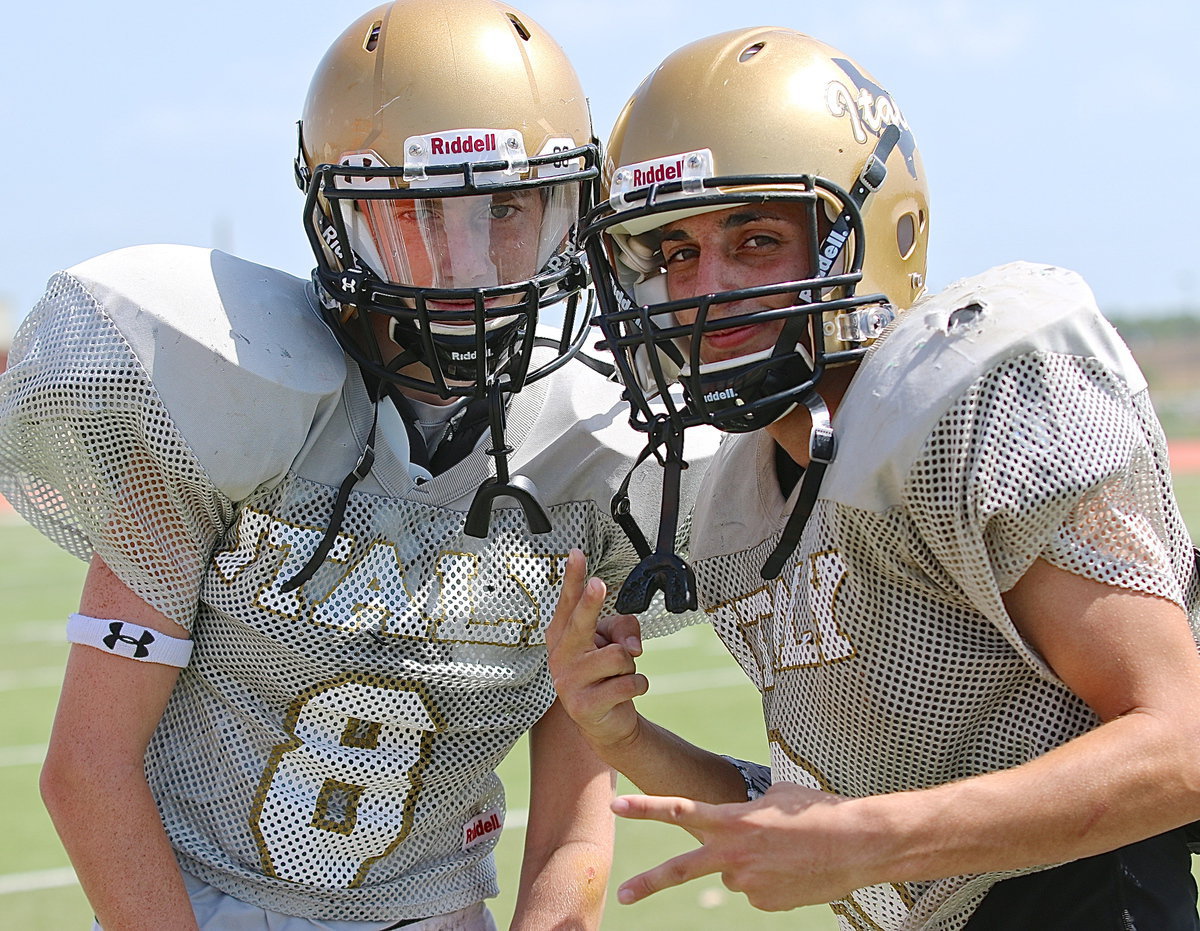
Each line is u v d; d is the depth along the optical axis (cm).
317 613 605
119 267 606
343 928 636
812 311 531
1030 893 511
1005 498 464
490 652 633
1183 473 6494
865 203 567
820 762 550
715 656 2442
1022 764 477
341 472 621
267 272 651
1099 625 462
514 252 622
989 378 475
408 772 632
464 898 673
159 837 593
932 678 506
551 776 695
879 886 550
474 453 634
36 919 1227
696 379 540
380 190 605
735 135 553
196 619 628
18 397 600
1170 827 444
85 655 600
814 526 533
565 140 635
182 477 587
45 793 596
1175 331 12388
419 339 619
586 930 662
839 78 573
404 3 655
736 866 450
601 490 657
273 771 626
